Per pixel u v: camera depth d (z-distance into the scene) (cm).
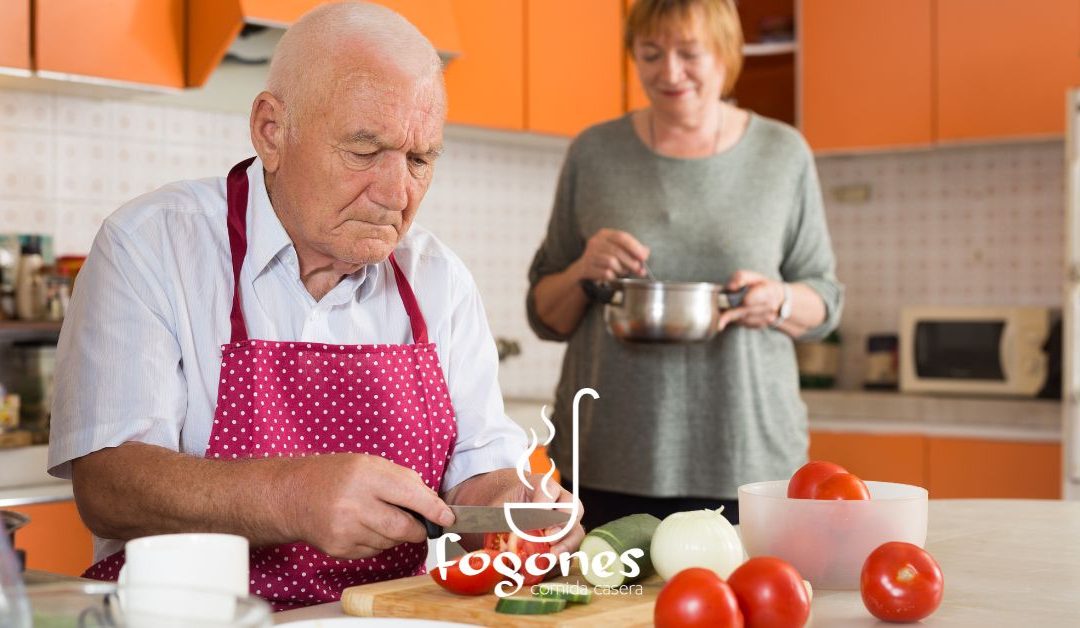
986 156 410
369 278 154
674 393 234
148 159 305
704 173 239
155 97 296
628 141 245
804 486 130
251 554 139
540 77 351
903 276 427
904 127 385
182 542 93
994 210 409
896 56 386
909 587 108
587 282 229
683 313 220
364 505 119
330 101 134
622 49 375
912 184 424
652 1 228
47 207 286
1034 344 374
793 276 253
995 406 369
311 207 138
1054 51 361
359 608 116
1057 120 361
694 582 98
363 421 146
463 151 377
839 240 439
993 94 370
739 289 226
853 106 393
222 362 142
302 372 143
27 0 252
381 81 134
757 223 238
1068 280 328
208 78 272
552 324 252
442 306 161
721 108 244
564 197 254
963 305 415
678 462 235
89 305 140
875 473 373
